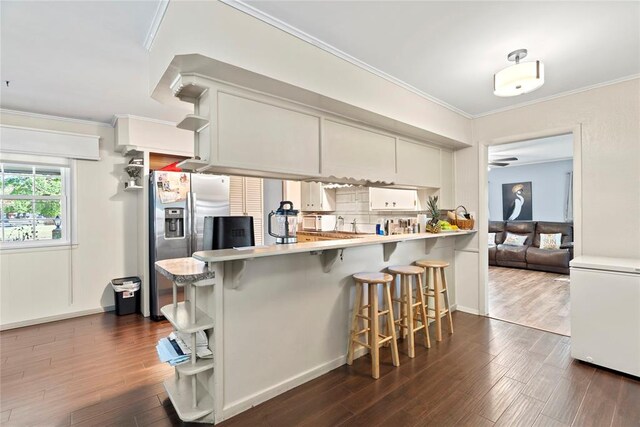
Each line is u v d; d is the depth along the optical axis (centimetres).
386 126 302
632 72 275
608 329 249
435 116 332
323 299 257
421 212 410
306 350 244
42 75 272
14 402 212
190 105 244
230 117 201
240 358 207
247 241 261
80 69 262
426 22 200
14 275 361
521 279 574
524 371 249
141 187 405
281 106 226
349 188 538
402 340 311
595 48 234
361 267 290
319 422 192
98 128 412
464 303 403
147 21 198
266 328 221
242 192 535
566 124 319
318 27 203
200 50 166
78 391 225
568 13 192
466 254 401
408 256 345
